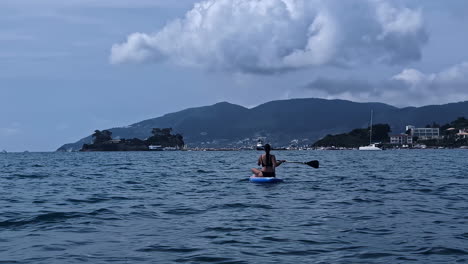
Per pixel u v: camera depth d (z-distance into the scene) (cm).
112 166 5056
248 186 2175
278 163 2452
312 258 836
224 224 1173
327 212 1359
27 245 948
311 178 2678
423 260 812
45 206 1530
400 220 1216
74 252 885
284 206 1485
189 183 2411
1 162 7156
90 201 1659
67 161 7656
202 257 845
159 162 6462
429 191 1936
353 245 930
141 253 876
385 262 802
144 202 1614
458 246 912
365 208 1435
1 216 1312
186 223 1192
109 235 1045
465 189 2023
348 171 3462
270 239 992
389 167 4203
